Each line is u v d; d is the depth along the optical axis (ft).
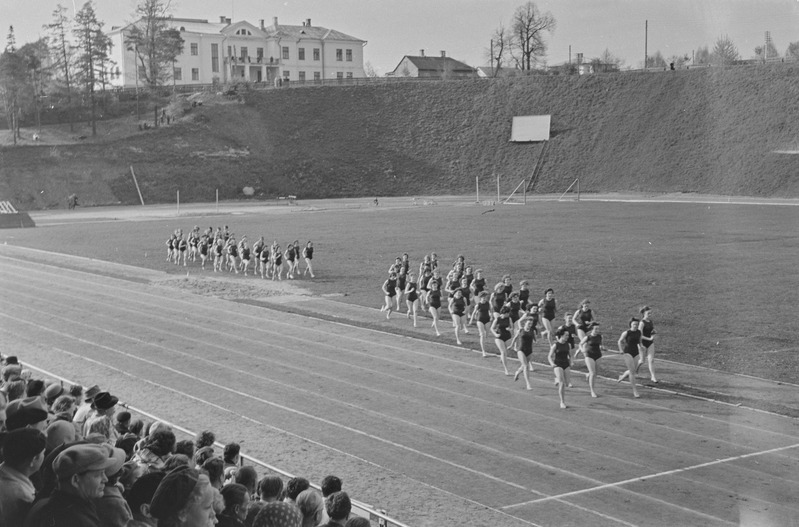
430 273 126.62
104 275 171.12
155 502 23.90
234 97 460.55
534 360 97.66
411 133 447.01
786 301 100.78
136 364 96.07
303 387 85.81
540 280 149.69
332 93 470.80
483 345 99.86
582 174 398.21
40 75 432.25
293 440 67.92
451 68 568.00
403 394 83.05
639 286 141.49
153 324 120.26
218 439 67.72
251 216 300.40
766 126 299.38
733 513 51.75
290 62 530.68
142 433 46.42
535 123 431.84
